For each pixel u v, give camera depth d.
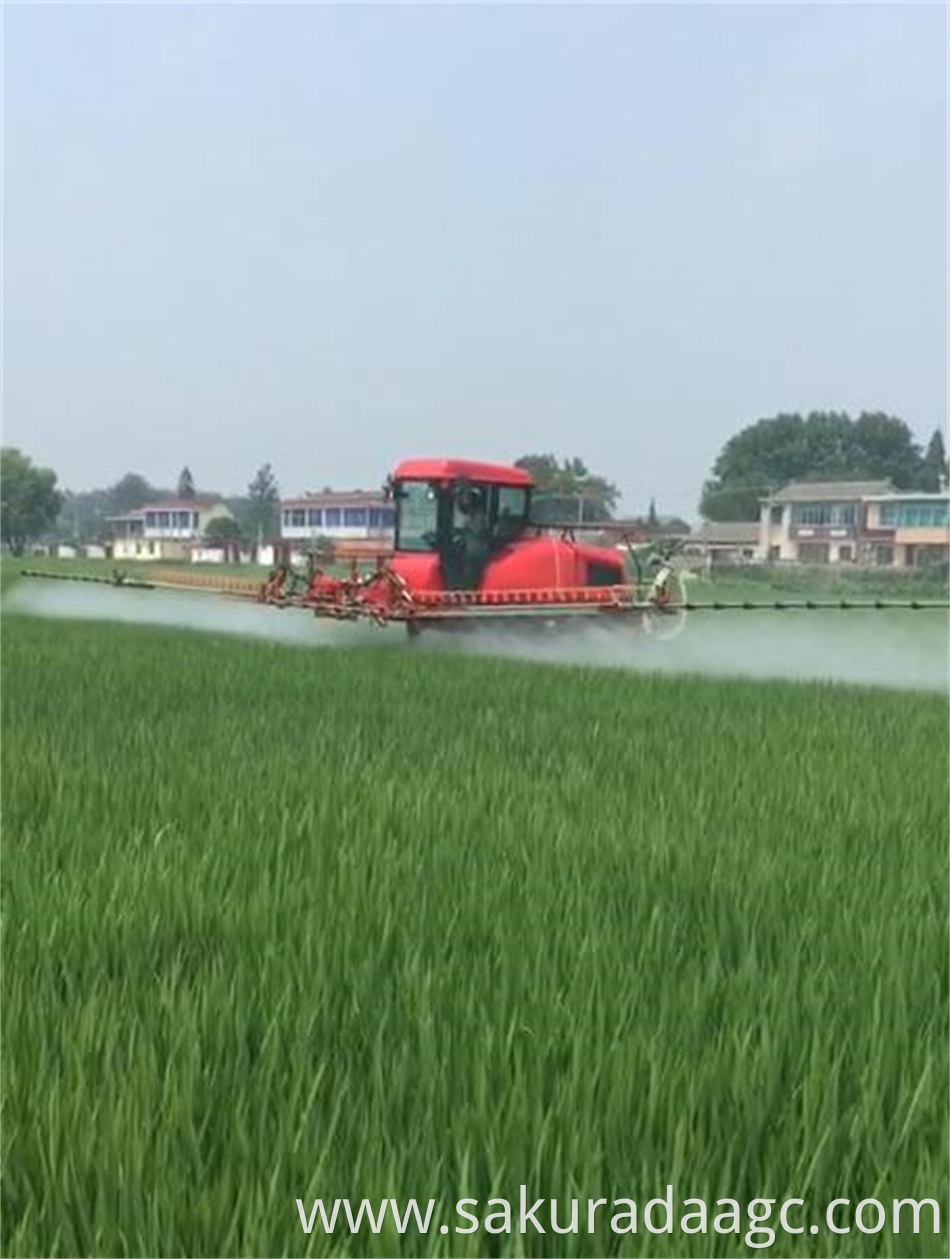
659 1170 2.67
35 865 5.22
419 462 20.38
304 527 95.56
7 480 142.00
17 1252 2.40
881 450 133.25
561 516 21.17
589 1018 3.31
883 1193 2.58
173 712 10.90
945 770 8.15
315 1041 3.34
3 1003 3.54
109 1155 2.61
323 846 5.61
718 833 6.05
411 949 4.04
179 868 5.13
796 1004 3.50
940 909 4.75
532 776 7.89
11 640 19.86
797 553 94.38
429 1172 2.62
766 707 12.09
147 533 143.62
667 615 20.52
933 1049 3.28
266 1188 2.55
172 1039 3.23
